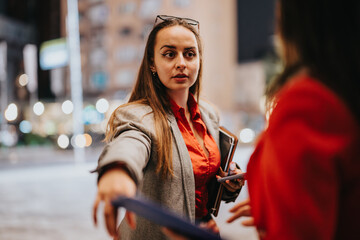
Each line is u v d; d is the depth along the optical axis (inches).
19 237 173.9
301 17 27.6
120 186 27.9
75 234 179.2
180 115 53.9
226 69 1903.3
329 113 24.3
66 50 1283.2
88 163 531.8
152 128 46.8
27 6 1513.3
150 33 53.5
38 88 1478.8
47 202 260.1
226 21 1894.7
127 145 36.2
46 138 855.1
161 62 52.1
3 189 317.4
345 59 26.4
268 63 693.3
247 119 1572.3
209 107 62.7
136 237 48.8
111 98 1904.5
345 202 25.2
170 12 1769.2
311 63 27.3
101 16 1967.3
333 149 23.3
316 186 23.0
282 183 23.6
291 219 23.0
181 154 48.8
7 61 1379.2
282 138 24.4
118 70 1937.7
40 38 1491.1
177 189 47.7
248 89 1897.1
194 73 53.1
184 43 51.8
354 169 24.3
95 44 1982.0
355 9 26.8
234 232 165.8
